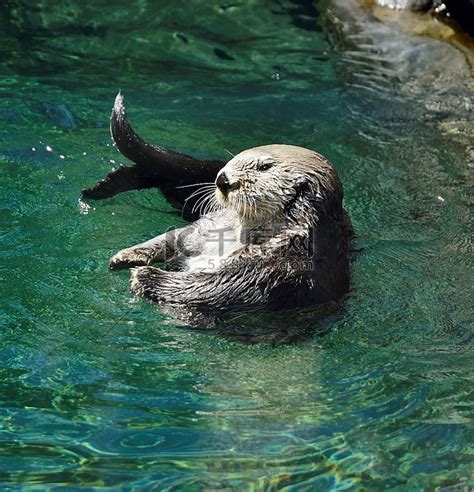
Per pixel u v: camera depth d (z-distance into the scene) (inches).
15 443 352.2
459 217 543.5
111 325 429.1
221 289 433.4
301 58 766.5
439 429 368.8
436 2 805.2
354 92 705.0
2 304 438.0
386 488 335.9
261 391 391.9
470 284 479.2
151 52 764.0
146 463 343.6
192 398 384.2
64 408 373.1
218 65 751.1
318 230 444.1
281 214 449.7
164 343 419.5
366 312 452.1
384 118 665.6
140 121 639.8
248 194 446.3
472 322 448.8
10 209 513.7
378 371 408.2
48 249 482.3
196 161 522.6
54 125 617.3
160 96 686.5
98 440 355.9
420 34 781.9
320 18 836.6
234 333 427.8
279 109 674.2
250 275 432.8
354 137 636.1
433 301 463.8
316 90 708.0
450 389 395.9
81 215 514.6
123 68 733.9
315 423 371.9
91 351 411.2
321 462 347.9
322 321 438.9
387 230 528.1
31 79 697.6
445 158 612.7
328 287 443.5
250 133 633.6
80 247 486.9
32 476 334.6
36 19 802.8
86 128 616.7
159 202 534.9
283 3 859.4
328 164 458.3
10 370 394.9
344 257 463.5
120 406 376.5
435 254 505.4
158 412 373.7
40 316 432.5
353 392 393.1
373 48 773.3
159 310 439.5
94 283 457.7
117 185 518.9
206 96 690.8
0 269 462.9
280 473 341.4
